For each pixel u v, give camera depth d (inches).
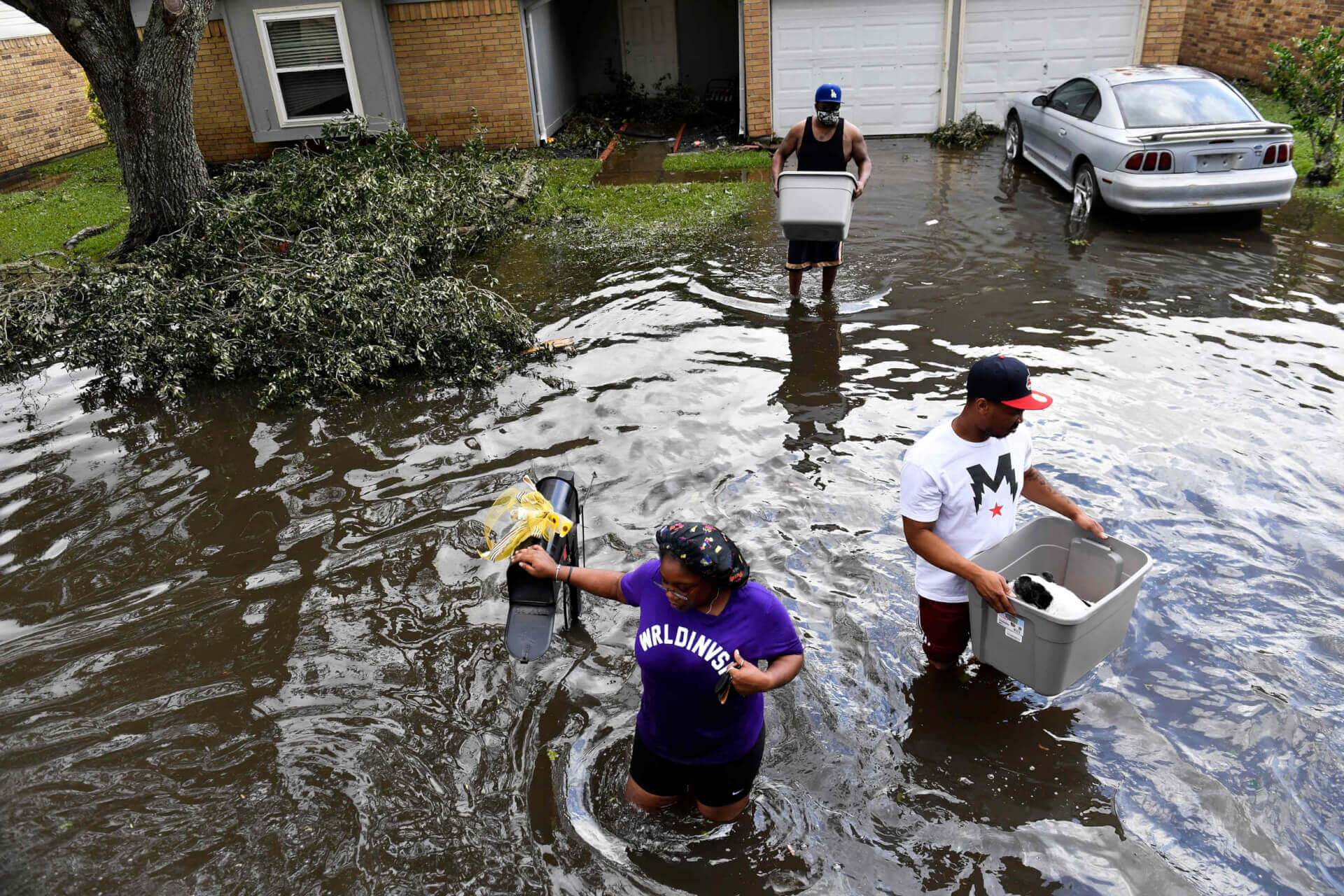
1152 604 182.5
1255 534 201.3
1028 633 143.6
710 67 720.3
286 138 583.2
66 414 293.4
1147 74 440.5
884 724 159.9
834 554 204.8
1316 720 154.9
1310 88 449.7
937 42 583.8
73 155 667.4
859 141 324.2
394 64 577.6
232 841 141.5
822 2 575.8
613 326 339.0
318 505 233.5
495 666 177.2
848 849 136.9
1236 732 154.1
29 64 625.9
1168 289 344.2
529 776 152.1
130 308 313.4
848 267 383.9
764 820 141.6
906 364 295.0
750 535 213.0
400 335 311.0
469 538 216.8
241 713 167.5
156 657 183.0
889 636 180.4
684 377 294.8
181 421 284.5
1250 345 294.7
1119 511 210.7
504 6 561.6
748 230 440.5
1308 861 131.7
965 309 334.6
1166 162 392.5
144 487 247.0
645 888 131.9
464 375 305.1
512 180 505.4
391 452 258.5
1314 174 460.1
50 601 202.1
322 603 196.5
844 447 249.0
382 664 178.7
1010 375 135.9
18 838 142.7
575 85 722.8
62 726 165.9
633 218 466.3
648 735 132.4
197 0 391.5
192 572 209.5
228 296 361.1
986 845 136.8
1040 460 233.5
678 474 239.5
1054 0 565.0
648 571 127.1
